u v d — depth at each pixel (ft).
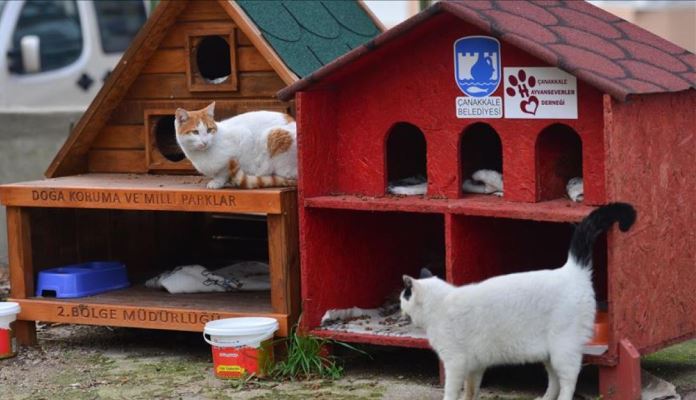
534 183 19.13
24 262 23.79
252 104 23.38
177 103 24.17
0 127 33.78
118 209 24.48
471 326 17.47
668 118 19.15
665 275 19.30
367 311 22.27
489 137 21.95
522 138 19.16
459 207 19.24
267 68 23.11
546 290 17.26
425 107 20.13
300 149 20.62
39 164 34.17
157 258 27.91
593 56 18.83
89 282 24.09
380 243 22.90
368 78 20.71
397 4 35.40
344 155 21.21
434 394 19.40
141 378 21.09
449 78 19.80
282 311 21.21
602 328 18.53
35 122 34.06
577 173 20.08
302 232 20.85
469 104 19.63
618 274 17.95
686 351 22.24
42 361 22.71
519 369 21.04
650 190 18.71
